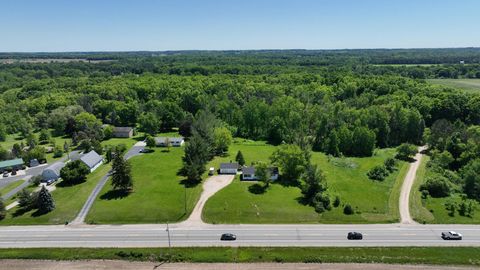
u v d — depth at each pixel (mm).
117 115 156500
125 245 63031
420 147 120375
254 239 64562
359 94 172625
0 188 89250
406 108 132000
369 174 94562
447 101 135125
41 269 56844
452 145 102812
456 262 57500
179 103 164625
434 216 72375
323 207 75000
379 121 122812
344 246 62125
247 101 165125
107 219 71938
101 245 63094
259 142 130000
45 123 148750
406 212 74250
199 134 108562
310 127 127938
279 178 92625
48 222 71250
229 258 58844
